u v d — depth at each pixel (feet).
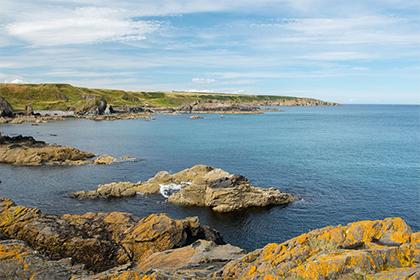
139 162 294.66
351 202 185.06
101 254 102.99
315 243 58.75
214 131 545.44
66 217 120.47
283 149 361.30
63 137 461.78
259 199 181.47
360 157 313.12
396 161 293.64
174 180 219.61
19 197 198.29
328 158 308.19
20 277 68.69
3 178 240.53
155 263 82.48
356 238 57.82
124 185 204.95
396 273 43.96
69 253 101.65
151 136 477.36
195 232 121.60
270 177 238.89
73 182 231.09
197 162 293.02
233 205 177.27
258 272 56.49
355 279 44.88
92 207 181.68
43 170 265.13
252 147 375.66
